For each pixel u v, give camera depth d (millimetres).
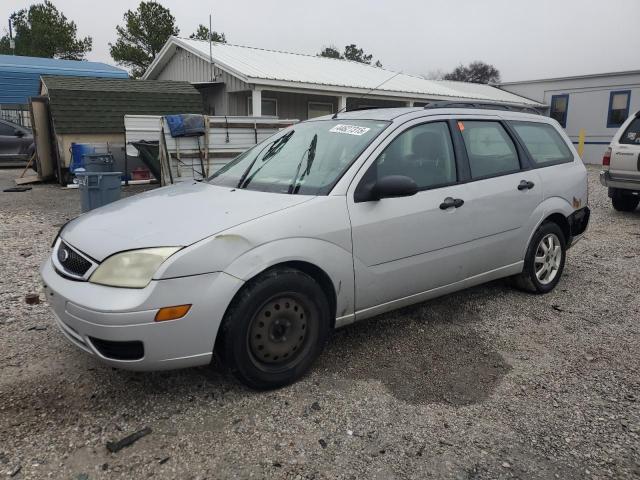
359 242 3465
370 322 4352
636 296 5113
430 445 2781
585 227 5453
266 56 18703
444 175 4062
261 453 2689
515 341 4059
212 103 17719
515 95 26984
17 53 36531
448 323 4367
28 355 3672
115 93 13383
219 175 4316
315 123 4426
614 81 23797
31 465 2562
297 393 3250
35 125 13445
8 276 5453
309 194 3459
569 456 2709
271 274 3109
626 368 3652
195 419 2963
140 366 2848
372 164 3621
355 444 2777
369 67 22047
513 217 4516
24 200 10750
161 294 2775
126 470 2549
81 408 3049
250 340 3104
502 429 2932
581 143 24406
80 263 3021
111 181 7922
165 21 31156
